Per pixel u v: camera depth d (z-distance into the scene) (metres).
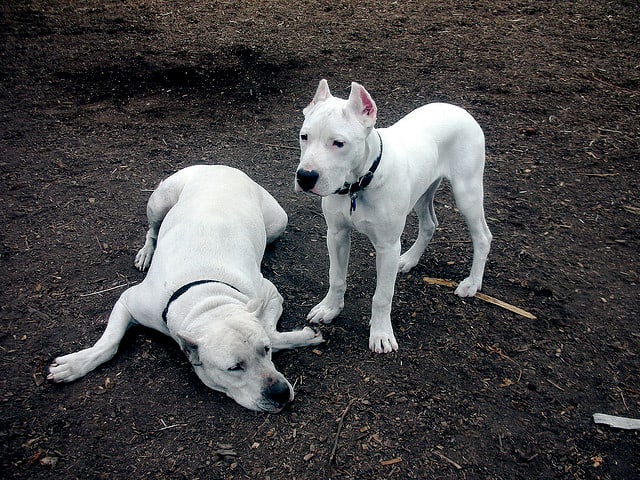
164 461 1.12
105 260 1.67
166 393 1.25
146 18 3.46
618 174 2.12
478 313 1.50
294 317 1.49
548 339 1.43
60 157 2.17
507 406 1.25
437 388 1.28
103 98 2.61
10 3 3.63
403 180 1.26
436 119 1.42
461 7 3.63
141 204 1.92
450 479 1.10
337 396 1.26
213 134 2.34
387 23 3.39
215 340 1.14
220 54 2.98
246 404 1.19
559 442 1.18
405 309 1.51
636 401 1.28
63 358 1.28
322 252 1.74
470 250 1.75
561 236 1.81
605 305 1.54
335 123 1.12
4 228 1.78
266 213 1.66
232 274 1.34
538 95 2.63
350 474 1.10
